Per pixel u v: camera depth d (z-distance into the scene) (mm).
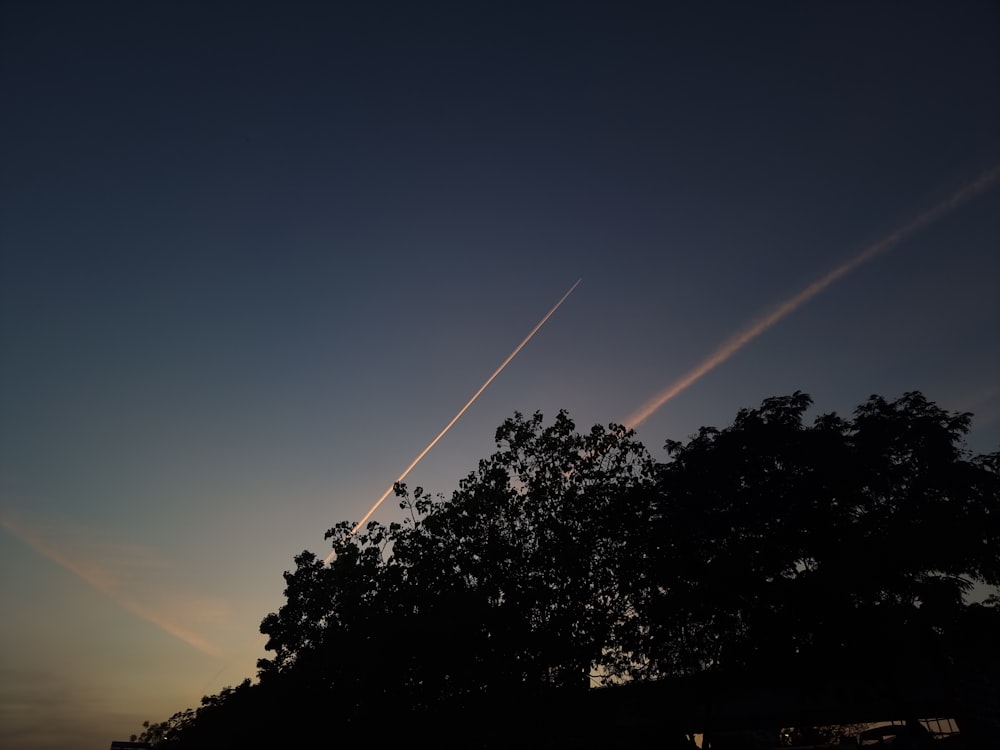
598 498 22953
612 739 22547
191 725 38969
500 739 21438
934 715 17766
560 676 20781
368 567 23359
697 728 21922
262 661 26797
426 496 24016
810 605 17312
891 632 16422
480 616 20594
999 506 16453
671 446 21797
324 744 24109
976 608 16297
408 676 21594
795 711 19984
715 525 19500
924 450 17391
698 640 19984
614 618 21531
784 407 20141
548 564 21828
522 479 23844
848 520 17938
